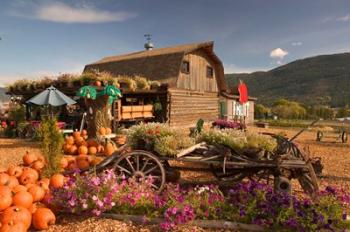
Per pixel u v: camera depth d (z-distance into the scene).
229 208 5.08
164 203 5.17
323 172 8.73
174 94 22.41
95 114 13.90
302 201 5.01
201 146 6.39
